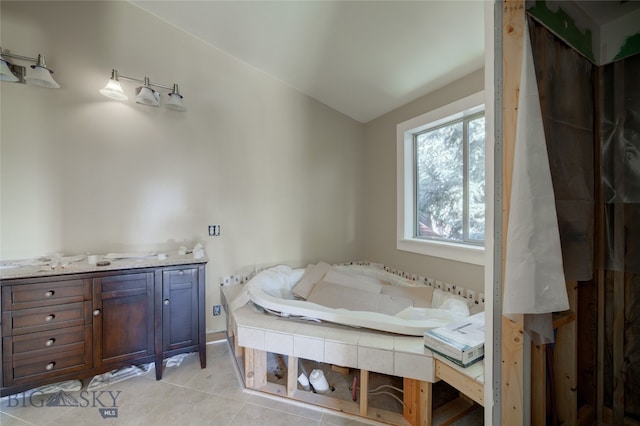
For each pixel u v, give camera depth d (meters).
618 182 1.32
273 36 2.22
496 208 1.02
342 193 3.21
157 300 1.90
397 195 2.77
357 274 2.75
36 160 1.99
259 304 1.99
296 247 2.98
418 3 1.58
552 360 1.26
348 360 1.55
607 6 1.18
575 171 1.13
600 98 1.30
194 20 2.26
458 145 2.28
